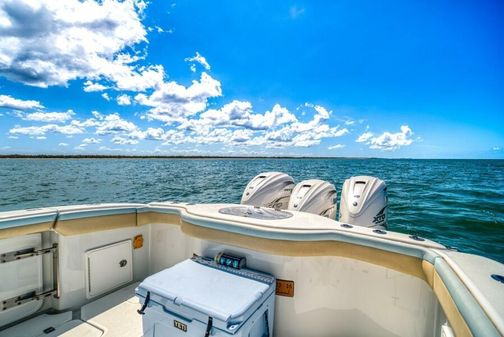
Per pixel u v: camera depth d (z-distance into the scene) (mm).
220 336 1419
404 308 1728
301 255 1860
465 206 12664
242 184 23266
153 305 1659
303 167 54438
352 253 1852
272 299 1833
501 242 8078
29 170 45844
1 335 2006
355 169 47875
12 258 2088
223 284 1742
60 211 2301
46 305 2295
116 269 2643
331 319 1909
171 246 2777
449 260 1386
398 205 12836
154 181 26719
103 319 2225
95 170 45438
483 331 835
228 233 2051
